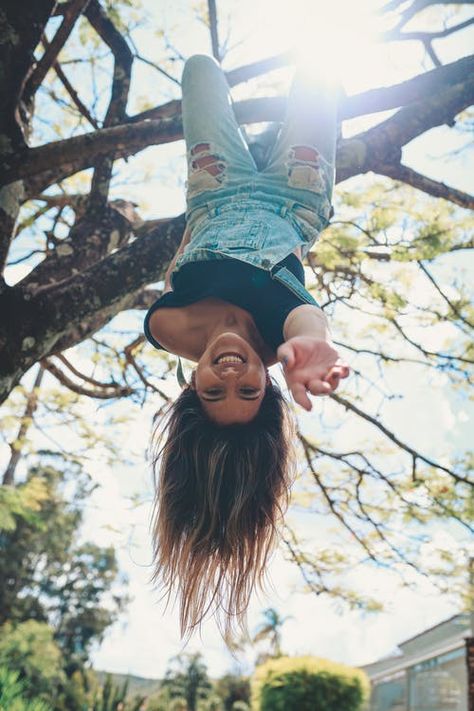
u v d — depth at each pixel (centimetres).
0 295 344
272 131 335
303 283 228
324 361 165
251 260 212
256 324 212
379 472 598
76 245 420
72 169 461
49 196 618
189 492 205
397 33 466
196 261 223
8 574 3080
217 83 281
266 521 205
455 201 440
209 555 203
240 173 260
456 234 557
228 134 269
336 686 1509
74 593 3350
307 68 279
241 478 198
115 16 584
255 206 246
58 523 3014
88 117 552
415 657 2056
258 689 1571
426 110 395
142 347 686
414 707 2050
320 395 159
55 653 2598
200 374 189
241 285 214
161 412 232
